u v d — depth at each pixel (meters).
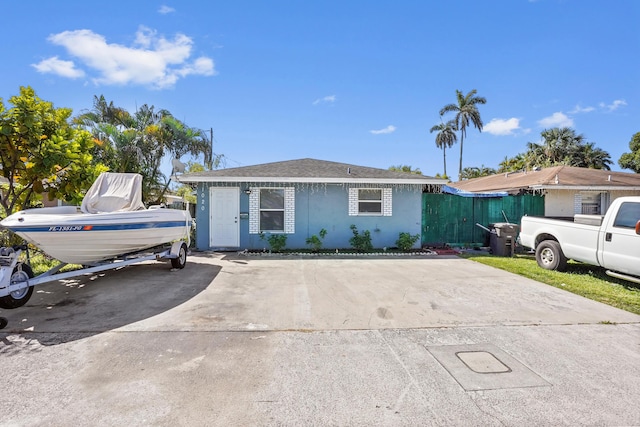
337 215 11.64
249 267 8.34
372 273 7.74
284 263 8.98
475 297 5.78
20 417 2.42
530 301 5.55
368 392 2.81
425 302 5.46
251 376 3.05
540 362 3.38
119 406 2.57
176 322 4.44
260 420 2.42
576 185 12.59
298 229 11.51
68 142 7.21
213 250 11.18
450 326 4.39
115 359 3.36
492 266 8.79
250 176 10.92
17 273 4.88
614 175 14.80
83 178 7.85
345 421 2.42
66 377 3.00
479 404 2.64
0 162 7.11
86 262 6.33
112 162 13.41
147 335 3.99
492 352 3.62
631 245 6.24
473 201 12.73
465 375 3.10
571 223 7.65
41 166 6.91
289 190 11.45
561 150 43.50
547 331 4.24
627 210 6.48
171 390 2.80
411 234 11.98
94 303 5.25
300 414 2.50
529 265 8.84
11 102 6.63
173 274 7.39
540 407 2.61
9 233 8.23
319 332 4.14
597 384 2.96
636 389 2.89
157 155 14.89
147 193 14.39
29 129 6.71
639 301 5.55
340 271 7.95
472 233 12.69
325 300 5.54
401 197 11.93
